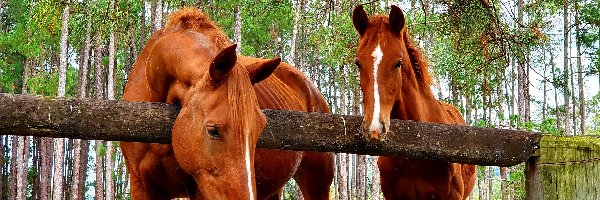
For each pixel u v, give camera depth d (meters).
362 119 3.77
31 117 3.22
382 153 3.80
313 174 6.29
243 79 3.15
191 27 4.28
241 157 2.98
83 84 25.59
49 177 32.56
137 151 4.31
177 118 3.34
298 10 19.52
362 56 4.74
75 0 15.93
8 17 33.03
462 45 7.16
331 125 3.70
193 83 3.54
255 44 26.59
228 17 21.92
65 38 21.56
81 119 3.30
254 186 2.98
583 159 3.26
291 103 5.79
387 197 5.66
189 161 3.21
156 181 4.35
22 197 29.83
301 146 3.65
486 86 11.73
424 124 3.83
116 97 28.84
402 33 5.10
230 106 3.05
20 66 29.34
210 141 3.05
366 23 4.97
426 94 5.58
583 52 22.55
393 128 3.78
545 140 3.50
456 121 6.51
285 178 5.42
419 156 3.82
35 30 24.23
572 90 27.48
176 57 3.83
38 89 25.06
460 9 6.69
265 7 17.91
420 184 5.36
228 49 3.04
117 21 16.16
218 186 3.02
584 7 21.52
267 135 3.56
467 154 3.76
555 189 3.38
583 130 25.27
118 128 3.38
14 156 34.03
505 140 3.72
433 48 16.56
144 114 3.42
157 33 4.76
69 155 37.62
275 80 5.92
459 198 5.51
